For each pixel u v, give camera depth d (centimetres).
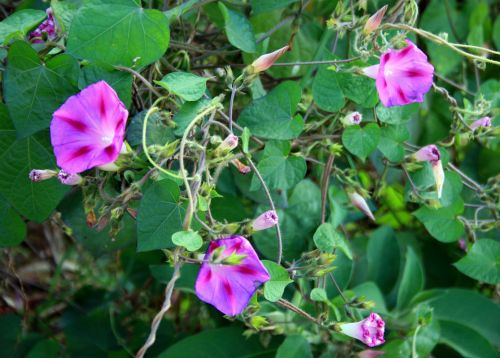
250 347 47
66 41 37
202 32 49
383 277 53
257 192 45
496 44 57
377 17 38
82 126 32
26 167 37
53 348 56
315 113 46
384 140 44
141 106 40
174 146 33
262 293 36
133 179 36
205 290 31
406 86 38
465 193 53
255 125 40
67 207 42
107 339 56
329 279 47
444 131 54
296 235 46
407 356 47
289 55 49
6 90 34
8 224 40
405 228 60
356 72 40
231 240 31
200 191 34
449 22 55
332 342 47
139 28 35
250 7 47
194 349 46
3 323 56
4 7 47
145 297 61
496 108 47
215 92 47
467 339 50
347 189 45
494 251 47
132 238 43
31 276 71
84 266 69
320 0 51
